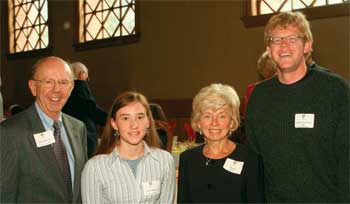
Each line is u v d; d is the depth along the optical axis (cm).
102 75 848
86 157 249
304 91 208
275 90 218
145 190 218
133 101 223
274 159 212
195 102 230
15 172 210
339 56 533
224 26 659
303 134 204
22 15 1010
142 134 223
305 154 204
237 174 217
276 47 207
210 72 680
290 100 210
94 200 216
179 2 716
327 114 201
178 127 716
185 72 714
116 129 227
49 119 230
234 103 226
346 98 198
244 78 637
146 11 767
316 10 553
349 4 522
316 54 553
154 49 757
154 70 759
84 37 890
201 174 223
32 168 214
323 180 203
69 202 225
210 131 222
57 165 222
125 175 219
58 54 925
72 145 238
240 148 225
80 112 390
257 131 221
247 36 631
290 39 204
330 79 204
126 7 814
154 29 755
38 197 214
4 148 209
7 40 1034
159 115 330
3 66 1048
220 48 665
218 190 218
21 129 217
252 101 228
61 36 918
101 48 846
